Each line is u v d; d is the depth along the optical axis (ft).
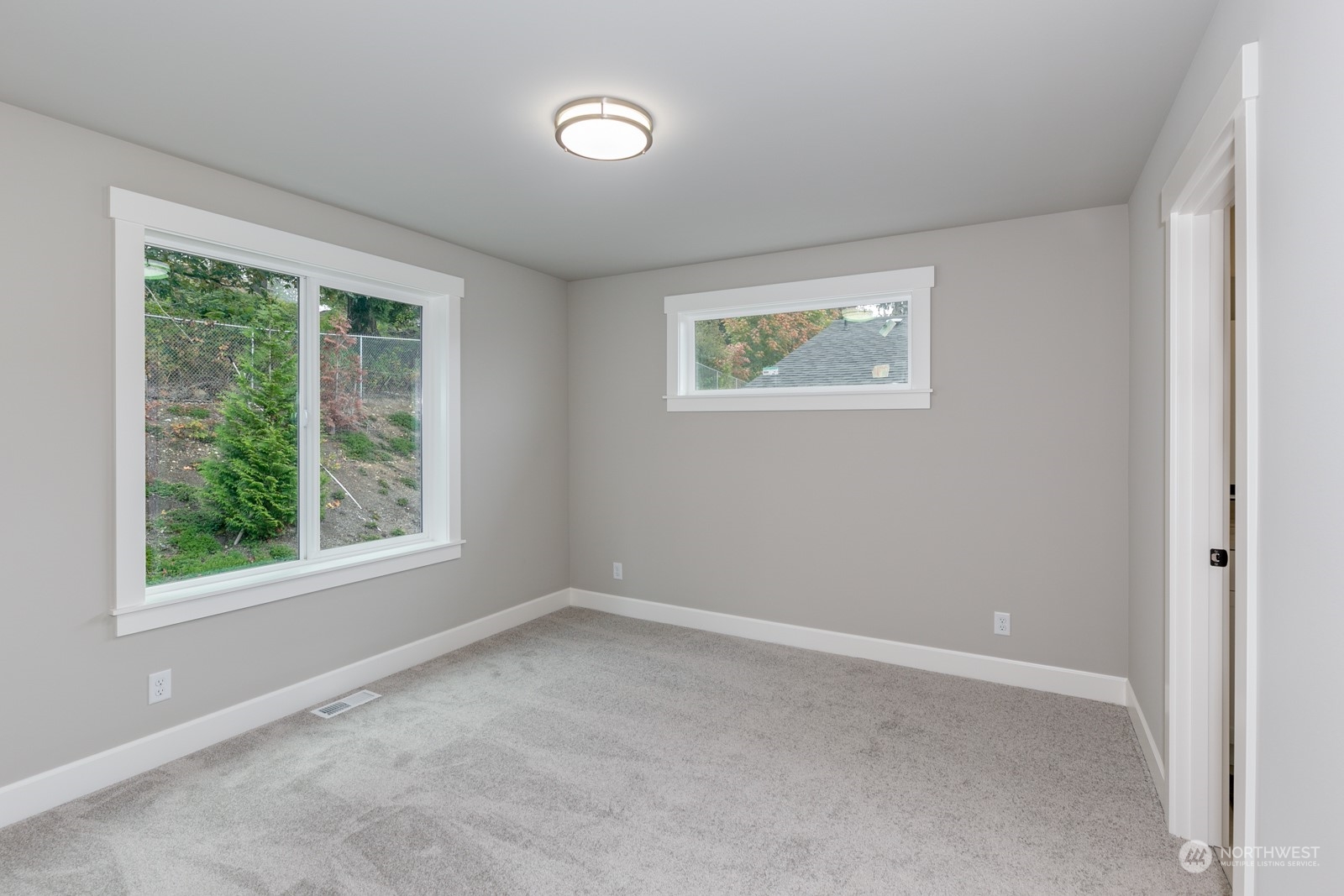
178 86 6.71
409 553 11.62
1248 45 4.40
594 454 15.38
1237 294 4.52
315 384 10.52
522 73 6.49
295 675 9.93
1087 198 9.95
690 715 9.75
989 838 6.82
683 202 10.15
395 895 5.99
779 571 13.08
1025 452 10.86
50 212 7.36
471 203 10.19
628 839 6.82
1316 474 3.46
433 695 10.47
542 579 14.94
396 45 5.98
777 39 5.91
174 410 8.86
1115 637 10.29
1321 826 3.38
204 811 7.30
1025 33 5.80
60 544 7.47
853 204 10.20
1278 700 3.97
